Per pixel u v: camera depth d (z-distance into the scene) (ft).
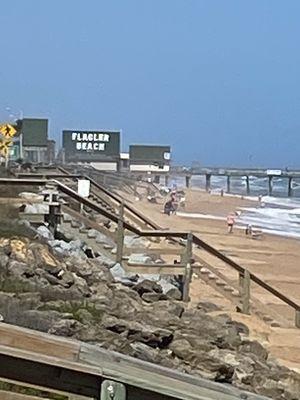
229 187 387.14
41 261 45.29
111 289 46.42
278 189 423.23
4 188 67.15
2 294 31.45
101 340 29.45
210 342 36.47
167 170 369.50
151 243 73.10
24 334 9.02
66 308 33.42
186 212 224.33
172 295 55.21
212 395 9.31
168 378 9.25
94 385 8.75
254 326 50.88
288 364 41.93
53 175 101.50
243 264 107.96
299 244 145.59
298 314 55.42
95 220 71.61
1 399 11.84
